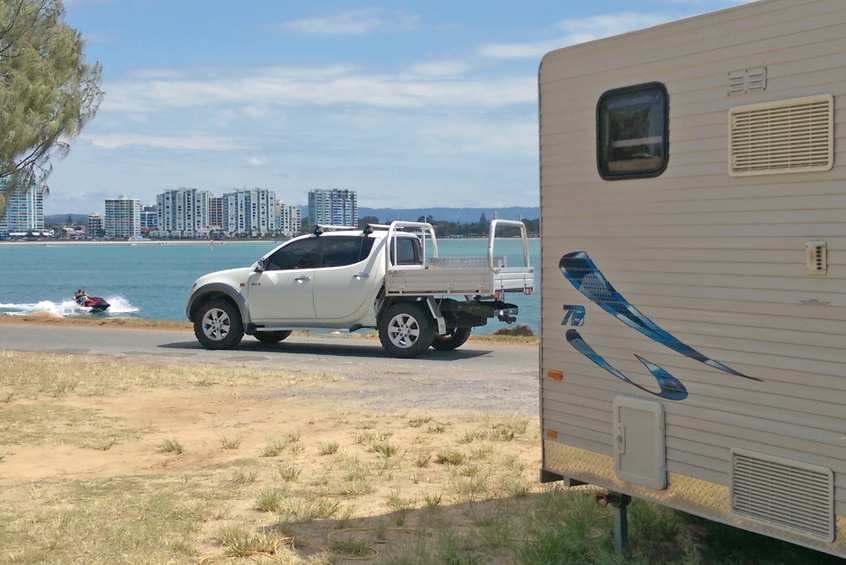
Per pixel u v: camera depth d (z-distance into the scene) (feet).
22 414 31.60
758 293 14.52
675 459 15.94
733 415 14.93
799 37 13.91
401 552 17.62
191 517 20.06
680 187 15.74
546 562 16.92
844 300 13.35
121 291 190.29
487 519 19.79
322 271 49.78
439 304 48.29
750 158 14.58
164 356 48.93
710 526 18.21
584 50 17.48
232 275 52.03
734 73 14.82
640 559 16.93
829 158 13.50
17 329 66.18
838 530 13.44
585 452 17.75
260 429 29.78
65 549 17.81
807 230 13.82
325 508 20.63
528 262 50.24
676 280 15.84
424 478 23.65
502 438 28.04
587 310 17.58
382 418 31.32
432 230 52.44
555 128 18.16
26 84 45.65
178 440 28.17
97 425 30.19
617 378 16.99
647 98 16.30
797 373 13.98
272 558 17.51
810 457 13.80
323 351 52.16
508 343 56.39
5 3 46.96
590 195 17.44
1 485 22.86
